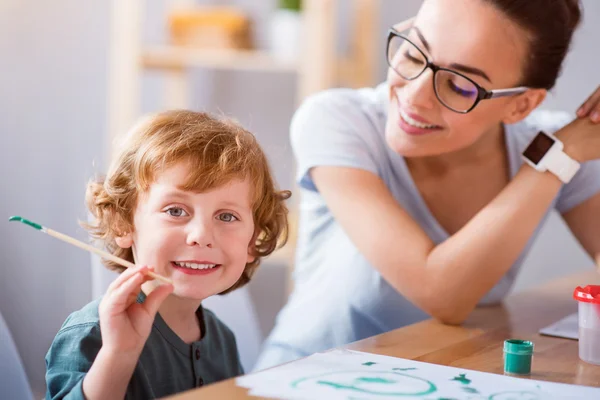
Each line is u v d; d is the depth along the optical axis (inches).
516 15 47.8
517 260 57.2
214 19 95.6
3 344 42.8
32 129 90.9
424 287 48.3
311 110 56.9
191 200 39.3
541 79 50.6
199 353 43.6
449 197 56.9
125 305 34.7
